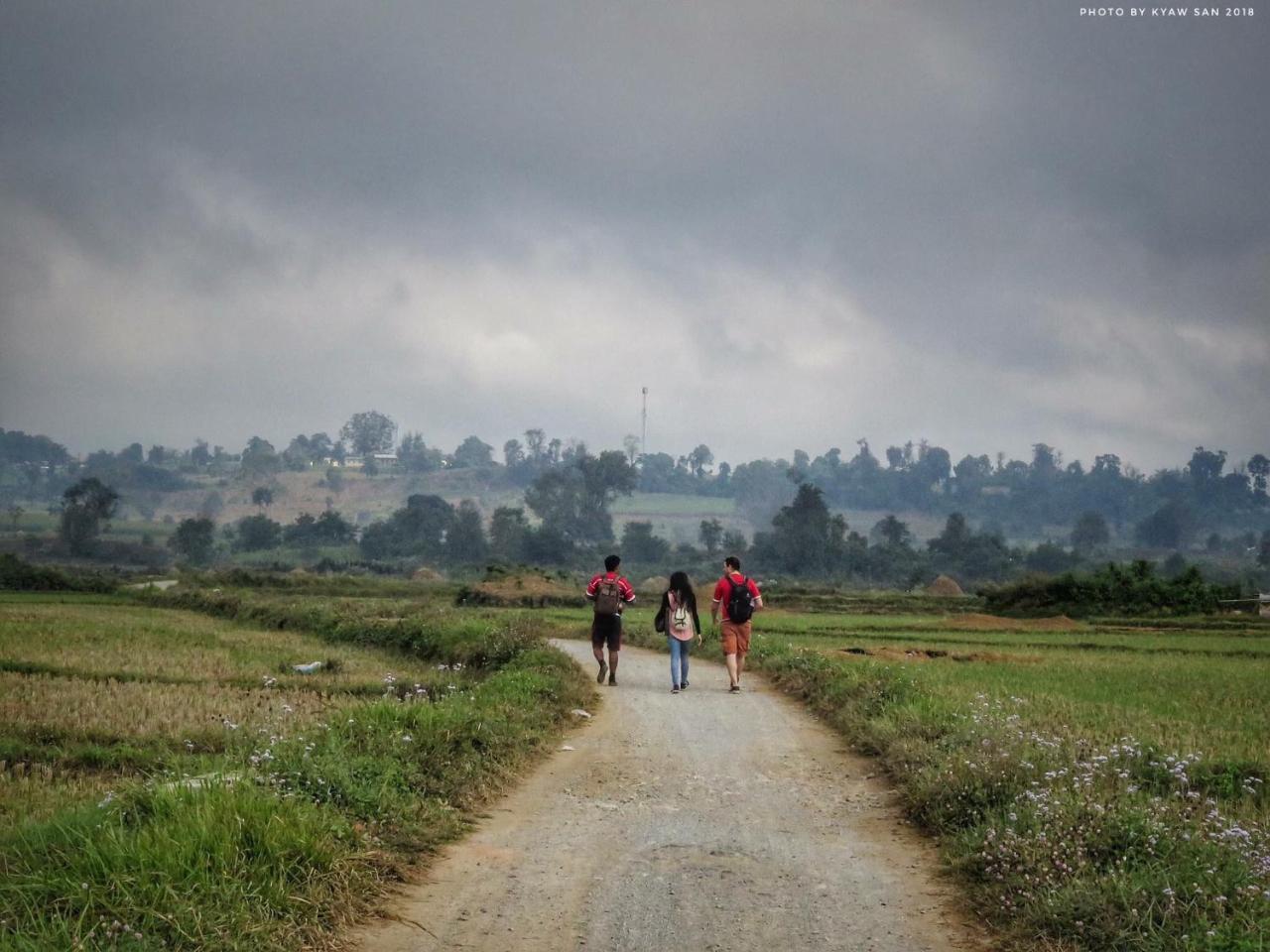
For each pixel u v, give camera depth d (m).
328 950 6.21
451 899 7.18
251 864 6.64
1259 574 144.12
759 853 8.43
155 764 11.95
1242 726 14.57
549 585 54.00
